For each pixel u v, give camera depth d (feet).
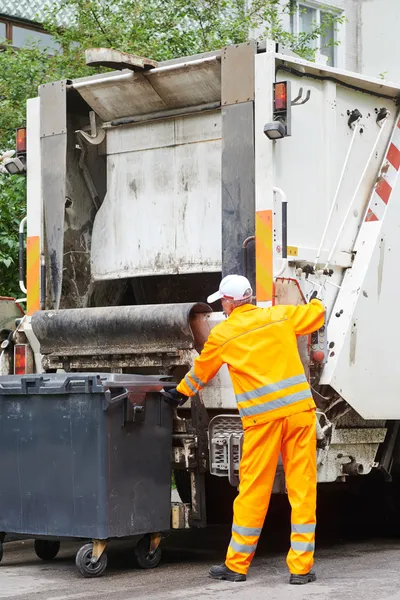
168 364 26.53
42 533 25.08
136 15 49.16
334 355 26.23
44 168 30.35
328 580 23.73
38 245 30.27
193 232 29.01
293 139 26.61
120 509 24.50
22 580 24.32
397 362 28.09
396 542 30.22
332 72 27.63
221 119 27.30
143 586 23.31
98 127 30.99
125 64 27.86
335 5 61.21
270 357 23.63
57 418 24.85
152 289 32.32
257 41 26.45
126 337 27.07
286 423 23.52
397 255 28.37
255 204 26.02
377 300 27.61
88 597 22.08
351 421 27.27
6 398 25.73
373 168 28.91
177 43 48.34
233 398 26.08
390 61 52.95
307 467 23.59
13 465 25.59
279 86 25.81
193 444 25.86
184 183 29.27
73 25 50.37
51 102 30.32
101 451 24.14
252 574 24.68
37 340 29.66
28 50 50.21
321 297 26.91
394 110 29.73
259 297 25.70
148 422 25.32
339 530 32.73
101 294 31.65
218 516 30.63
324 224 27.32
